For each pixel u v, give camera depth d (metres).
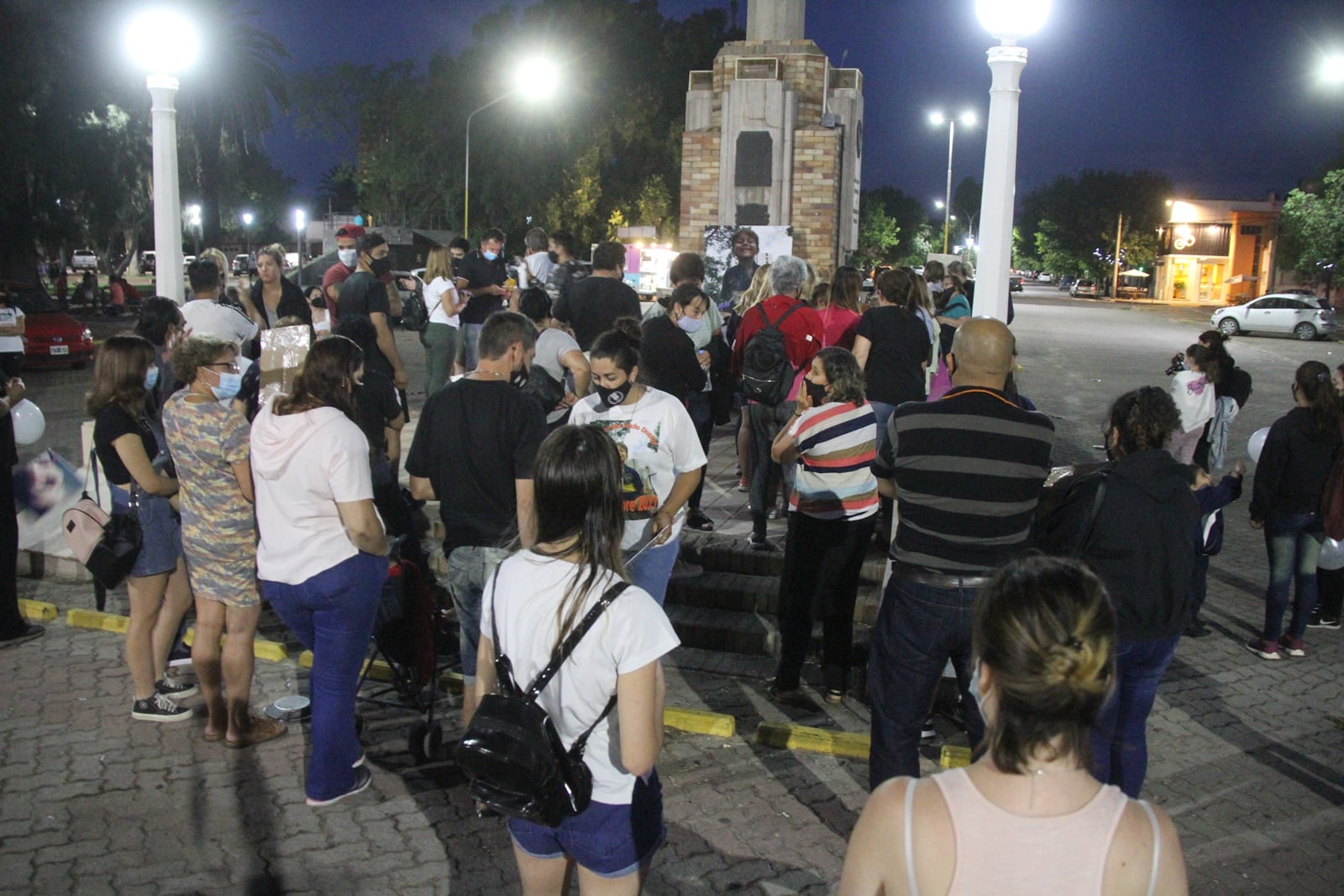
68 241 27.61
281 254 7.76
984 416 3.64
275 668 5.92
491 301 9.15
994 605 1.71
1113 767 3.77
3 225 25.78
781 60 16.17
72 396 15.17
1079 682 1.60
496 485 4.27
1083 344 28.27
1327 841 4.20
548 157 43.59
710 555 6.79
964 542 3.63
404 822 4.25
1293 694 5.66
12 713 5.21
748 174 16.19
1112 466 3.70
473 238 45.19
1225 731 5.19
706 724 5.11
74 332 18.12
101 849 3.99
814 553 5.24
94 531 4.99
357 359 4.17
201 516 4.62
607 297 7.16
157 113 7.77
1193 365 7.77
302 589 4.09
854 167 17.06
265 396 5.69
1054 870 1.59
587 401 4.51
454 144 44.75
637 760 2.47
